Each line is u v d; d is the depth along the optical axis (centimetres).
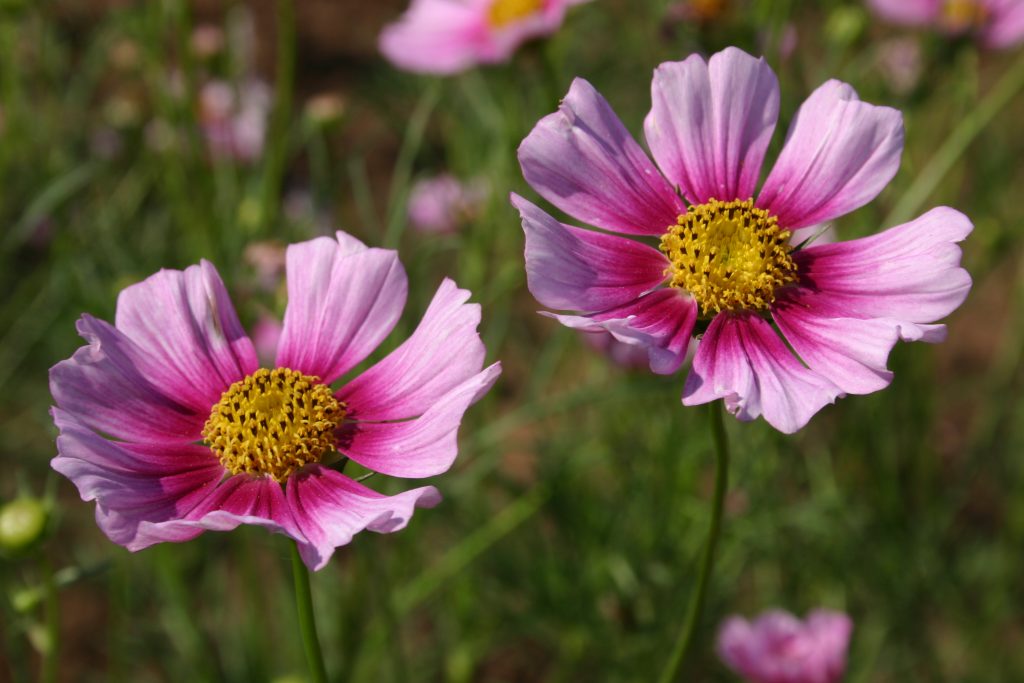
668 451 50
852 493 56
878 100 53
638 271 37
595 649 52
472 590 53
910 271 36
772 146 48
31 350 62
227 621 56
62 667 55
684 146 38
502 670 59
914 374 56
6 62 55
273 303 49
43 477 61
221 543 55
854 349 35
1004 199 63
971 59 51
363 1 89
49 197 51
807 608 56
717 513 36
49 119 63
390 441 36
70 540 60
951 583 57
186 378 37
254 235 52
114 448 35
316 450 36
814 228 43
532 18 50
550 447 51
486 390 34
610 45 66
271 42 85
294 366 37
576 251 36
